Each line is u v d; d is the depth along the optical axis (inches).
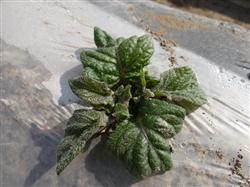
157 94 7.5
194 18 9.8
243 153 7.3
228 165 7.2
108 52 7.6
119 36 9.2
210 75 8.5
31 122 7.7
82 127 6.8
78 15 9.6
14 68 8.5
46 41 8.9
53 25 9.3
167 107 7.0
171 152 7.3
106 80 7.4
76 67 8.5
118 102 7.4
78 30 9.2
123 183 6.9
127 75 7.6
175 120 7.0
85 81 7.2
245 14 10.6
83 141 6.6
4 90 8.1
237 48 9.1
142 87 7.5
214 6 10.8
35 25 9.3
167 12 9.9
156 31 9.4
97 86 7.2
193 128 7.6
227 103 8.0
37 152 7.3
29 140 7.5
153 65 8.6
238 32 9.5
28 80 8.3
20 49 8.8
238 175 7.1
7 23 9.3
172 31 9.4
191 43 9.2
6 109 7.9
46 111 7.8
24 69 8.5
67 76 8.3
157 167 6.6
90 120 6.9
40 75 8.4
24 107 7.9
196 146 7.4
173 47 9.0
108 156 7.2
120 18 9.6
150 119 7.0
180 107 7.0
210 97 8.1
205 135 7.5
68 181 7.0
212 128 7.6
